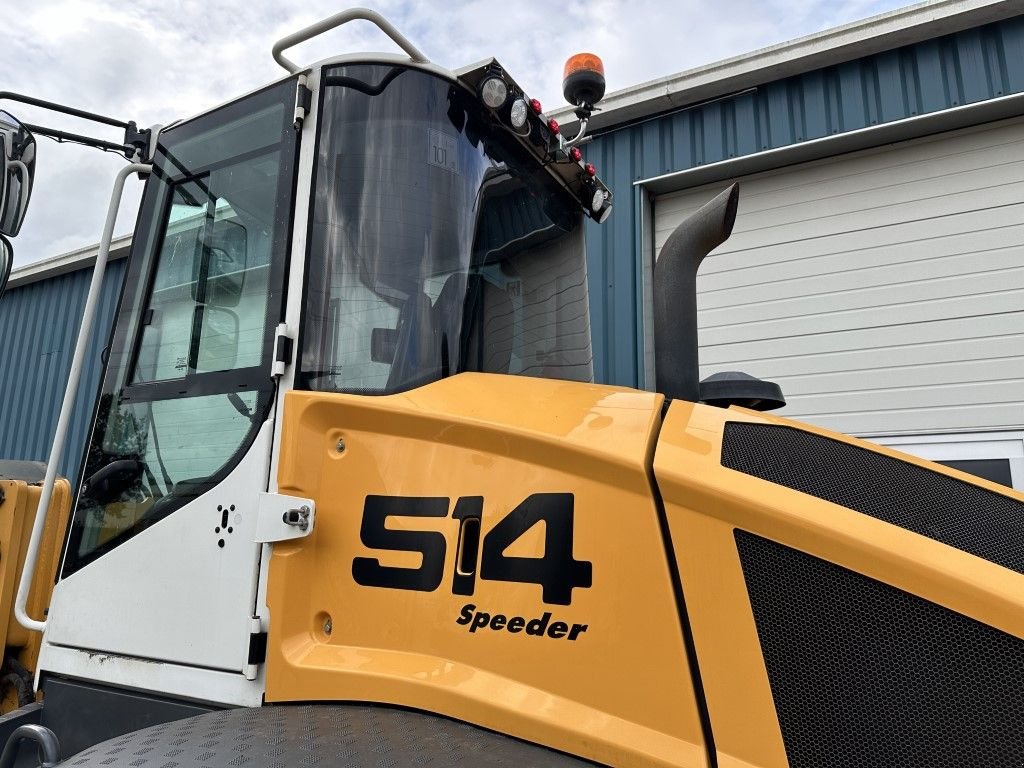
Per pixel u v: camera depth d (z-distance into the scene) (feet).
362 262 5.60
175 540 5.70
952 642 3.37
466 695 4.14
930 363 16.43
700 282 19.44
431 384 5.30
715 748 3.58
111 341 7.02
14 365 30.91
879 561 3.53
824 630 3.57
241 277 6.04
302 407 5.16
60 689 6.13
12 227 6.75
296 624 4.91
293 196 5.78
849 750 3.39
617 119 19.85
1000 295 15.94
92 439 6.77
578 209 8.42
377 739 3.93
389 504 4.76
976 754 3.21
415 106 6.03
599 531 4.07
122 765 3.81
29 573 6.53
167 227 6.91
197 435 5.89
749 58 17.88
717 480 3.90
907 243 17.04
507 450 4.47
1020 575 3.51
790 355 17.99
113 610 5.96
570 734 3.80
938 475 4.58
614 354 18.94
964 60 16.08
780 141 17.83
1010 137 16.25
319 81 5.95
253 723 4.23
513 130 6.65
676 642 3.75
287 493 5.08
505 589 4.25
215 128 6.70
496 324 6.19
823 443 4.67
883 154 17.54
